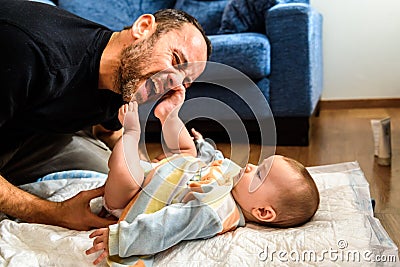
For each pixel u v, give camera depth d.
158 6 3.17
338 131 2.90
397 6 3.46
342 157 2.33
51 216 1.21
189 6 3.07
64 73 1.19
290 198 1.16
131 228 1.06
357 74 3.59
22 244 1.17
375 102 3.60
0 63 1.12
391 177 1.97
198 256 1.09
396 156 2.26
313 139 2.73
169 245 1.08
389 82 3.56
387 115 3.30
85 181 1.44
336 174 1.46
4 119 1.18
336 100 3.64
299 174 1.19
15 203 1.21
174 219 1.08
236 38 2.50
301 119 2.59
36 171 1.53
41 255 1.13
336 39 3.57
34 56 1.14
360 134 2.79
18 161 1.51
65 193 1.38
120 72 1.26
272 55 2.56
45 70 1.15
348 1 3.51
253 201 1.19
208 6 3.04
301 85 2.54
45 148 1.54
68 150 1.57
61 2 3.19
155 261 1.10
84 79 1.27
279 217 1.18
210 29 2.99
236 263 1.05
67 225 1.21
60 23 1.22
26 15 1.17
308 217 1.19
